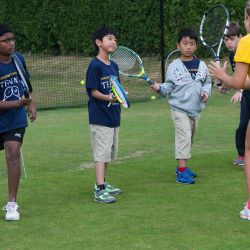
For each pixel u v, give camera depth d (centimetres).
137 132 1084
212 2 1733
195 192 666
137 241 516
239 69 533
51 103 1502
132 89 1595
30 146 985
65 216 589
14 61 591
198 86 716
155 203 627
